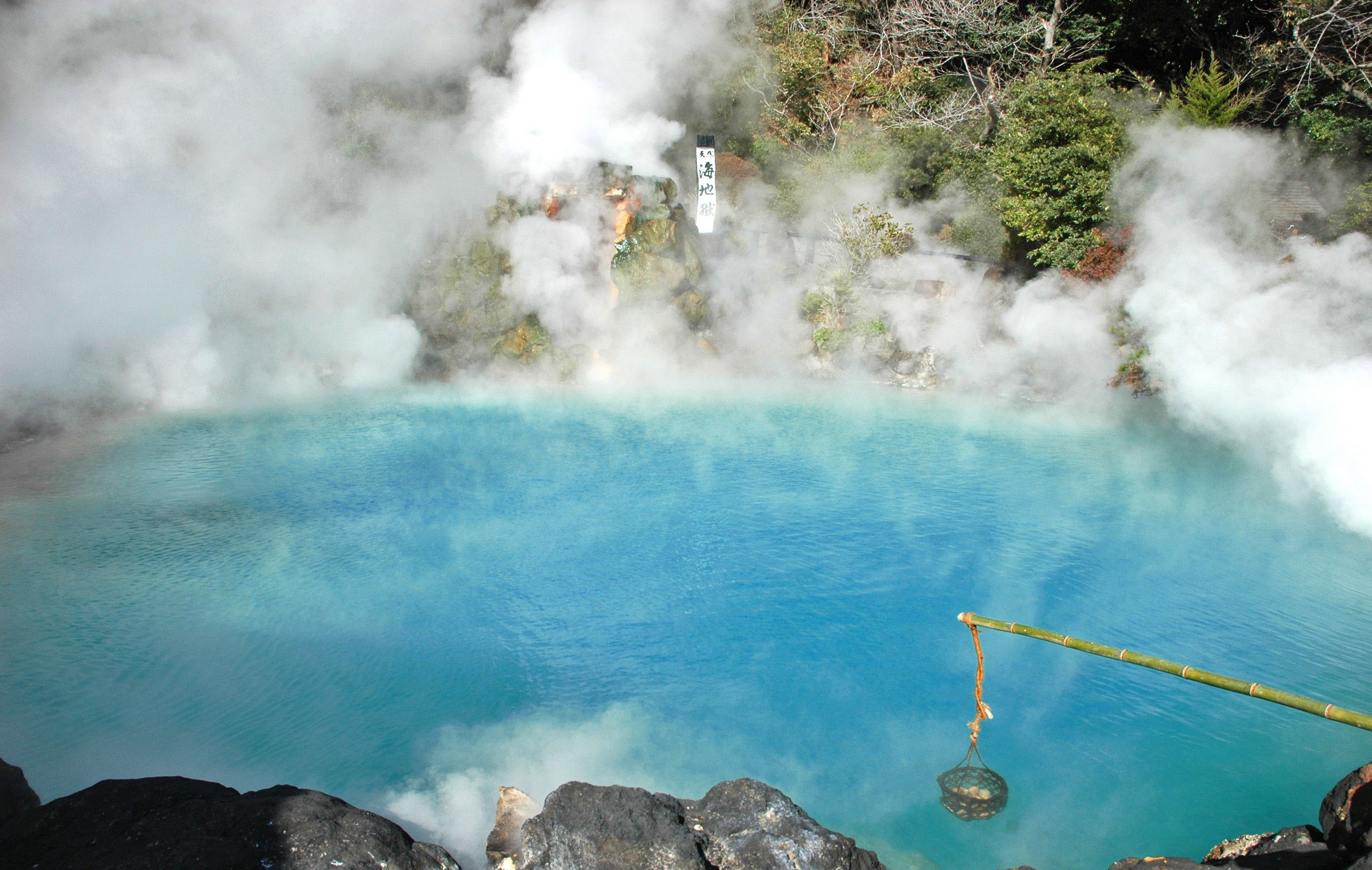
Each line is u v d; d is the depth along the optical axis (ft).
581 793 12.08
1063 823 14.43
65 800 11.39
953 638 19.86
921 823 14.34
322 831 11.03
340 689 17.56
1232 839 13.12
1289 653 19.27
